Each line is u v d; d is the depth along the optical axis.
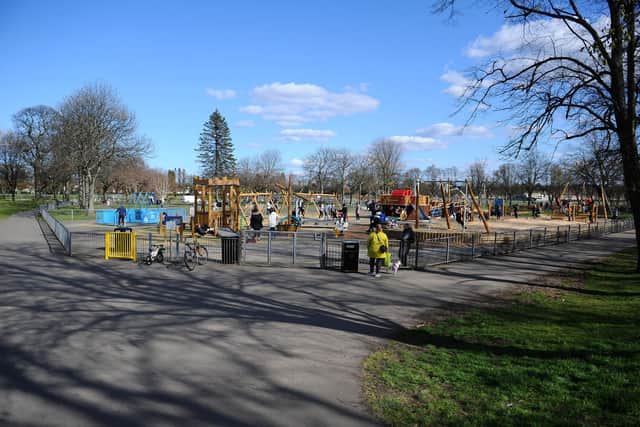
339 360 7.07
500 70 13.91
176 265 16.92
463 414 5.07
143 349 7.45
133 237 18.09
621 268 18.19
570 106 13.38
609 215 63.88
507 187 88.50
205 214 29.84
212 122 98.00
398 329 9.10
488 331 8.80
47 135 78.94
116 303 10.90
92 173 58.44
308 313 10.28
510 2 13.18
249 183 85.19
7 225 36.41
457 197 55.03
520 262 19.86
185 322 9.27
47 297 11.43
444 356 7.28
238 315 9.95
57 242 24.27
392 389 5.87
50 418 4.92
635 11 10.66
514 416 4.95
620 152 13.78
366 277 15.12
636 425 4.66
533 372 6.38
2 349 7.33
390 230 29.48
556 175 71.75
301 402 5.43
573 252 24.36
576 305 11.47
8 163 92.19
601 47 12.00
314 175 90.00
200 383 6.00
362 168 87.12
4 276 14.36
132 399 5.45
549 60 13.45
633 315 10.23
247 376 6.29
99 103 53.06
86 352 7.23
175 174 157.12
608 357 6.93
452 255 19.36
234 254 17.39
